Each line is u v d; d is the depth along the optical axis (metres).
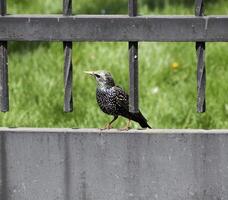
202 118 13.33
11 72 15.38
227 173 8.86
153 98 14.13
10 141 8.96
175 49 16.45
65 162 8.97
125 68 15.52
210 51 16.23
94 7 20.45
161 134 8.81
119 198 9.02
